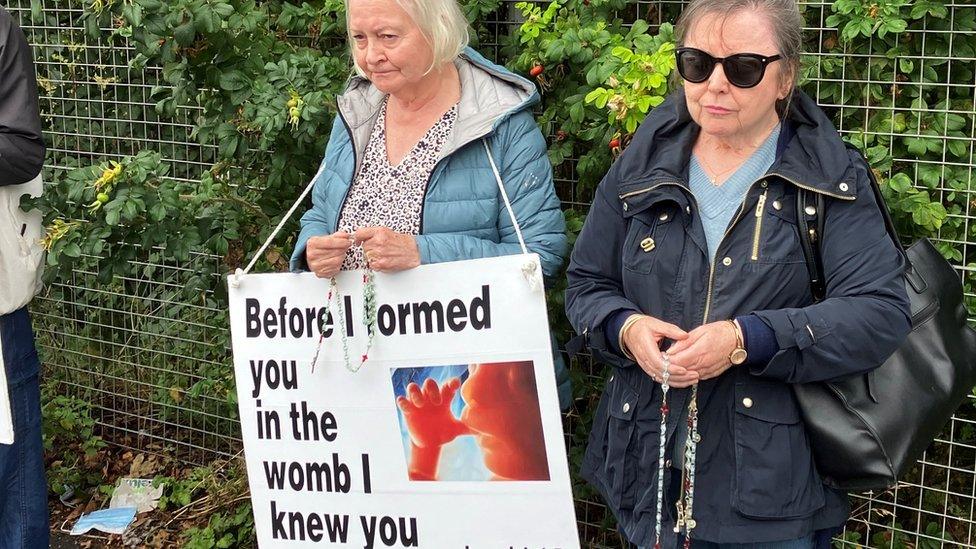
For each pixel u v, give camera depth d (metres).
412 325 2.54
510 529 2.54
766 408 2.16
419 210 2.68
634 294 2.30
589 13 3.22
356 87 2.91
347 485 2.68
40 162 3.37
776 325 2.06
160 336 4.77
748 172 2.21
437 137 2.70
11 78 3.28
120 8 3.45
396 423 2.60
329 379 2.66
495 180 2.67
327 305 2.63
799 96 2.24
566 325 3.44
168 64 3.44
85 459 4.87
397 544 2.66
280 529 2.79
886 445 2.18
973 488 3.05
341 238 2.54
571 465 3.55
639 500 2.33
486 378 2.49
